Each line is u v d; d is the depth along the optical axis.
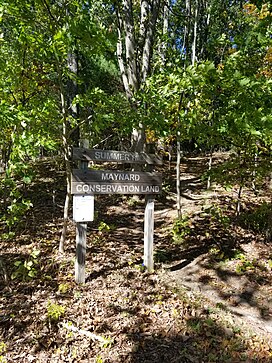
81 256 4.07
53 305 3.46
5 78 4.75
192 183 10.21
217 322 3.47
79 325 3.27
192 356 2.94
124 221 7.09
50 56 4.26
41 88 5.54
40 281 4.07
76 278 4.08
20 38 3.99
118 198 8.70
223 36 5.41
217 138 5.17
